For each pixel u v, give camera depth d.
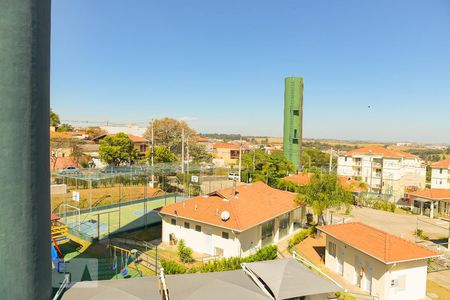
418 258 18.27
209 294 12.82
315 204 30.06
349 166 73.69
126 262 21.47
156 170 43.06
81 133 96.06
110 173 37.91
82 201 40.59
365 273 19.56
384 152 71.44
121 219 33.62
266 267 15.63
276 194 32.69
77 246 25.28
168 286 13.43
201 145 90.94
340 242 21.75
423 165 74.44
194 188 48.62
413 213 44.38
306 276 14.91
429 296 19.12
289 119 74.00
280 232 29.42
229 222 23.59
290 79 73.25
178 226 26.42
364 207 47.16
